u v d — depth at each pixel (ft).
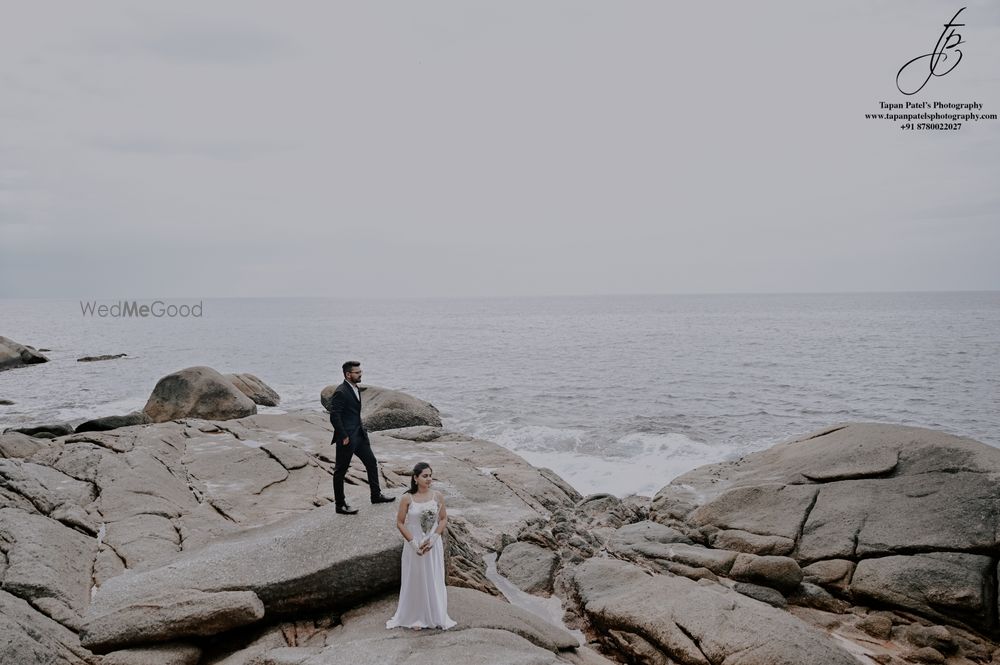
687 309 584.81
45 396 117.80
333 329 338.13
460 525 44.93
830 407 103.14
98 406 107.24
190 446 56.95
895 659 30.35
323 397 102.06
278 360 179.52
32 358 169.58
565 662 23.18
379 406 81.41
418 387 126.72
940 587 32.07
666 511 44.96
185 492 46.03
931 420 93.91
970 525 34.14
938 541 34.04
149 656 25.36
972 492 35.55
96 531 36.96
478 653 22.76
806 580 35.47
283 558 28.71
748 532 39.14
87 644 25.62
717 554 37.63
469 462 59.62
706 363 159.94
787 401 108.47
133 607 26.32
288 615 27.94
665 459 72.79
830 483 40.45
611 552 41.14
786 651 26.22
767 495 40.98
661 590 32.45
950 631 31.50
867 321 327.88
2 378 141.18
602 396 114.52
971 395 111.04
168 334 301.02
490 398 113.39
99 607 26.68
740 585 35.37
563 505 52.70
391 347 219.00
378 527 29.73
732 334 255.70
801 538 37.50
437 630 25.32
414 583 25.53
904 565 33.45
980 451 38.01
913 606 32.30
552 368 155.02
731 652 26.96
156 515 39.83
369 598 28.84
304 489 48.44
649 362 163.94
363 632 25.71
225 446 57.11
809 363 155.84
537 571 39.04
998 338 215.51
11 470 40.68
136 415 69.00
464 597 29.40
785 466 44.50
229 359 182.70
